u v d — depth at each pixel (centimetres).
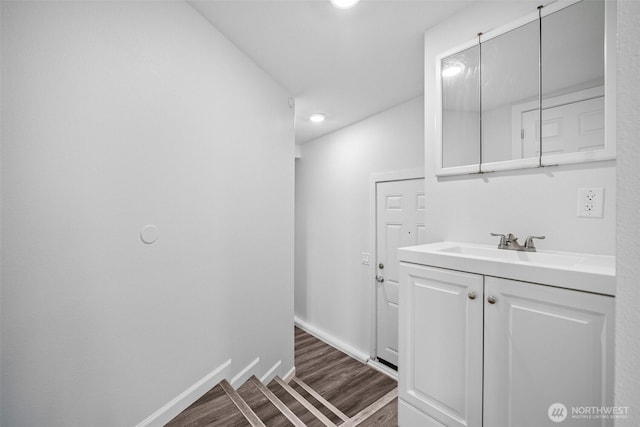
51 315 94
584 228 107
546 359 87
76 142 99
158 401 129
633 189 31
